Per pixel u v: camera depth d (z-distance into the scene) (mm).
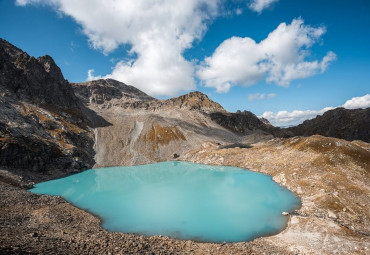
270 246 40500
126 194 79500
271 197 71500
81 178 105000
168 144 169375
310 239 41844
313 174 80938
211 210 62594
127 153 152250
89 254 27562
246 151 130625
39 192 79188
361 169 78938
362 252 35656
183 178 104438
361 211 55156
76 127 158625
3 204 52031
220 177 101500
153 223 54250
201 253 36688
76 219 52750
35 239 27922
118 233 44312
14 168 90375
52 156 108500
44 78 174000
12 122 110875
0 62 149875
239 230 50062
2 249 21297
